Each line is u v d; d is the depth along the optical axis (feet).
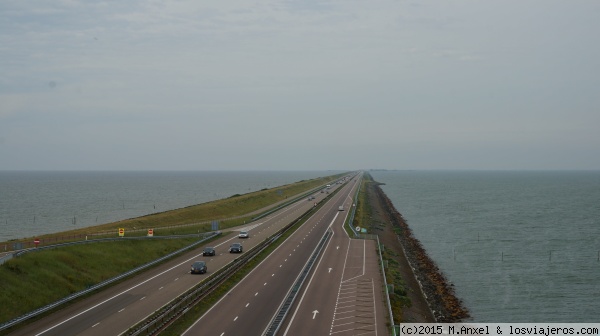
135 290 175.22
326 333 133.49
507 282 259.80
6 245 225.76
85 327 132.16
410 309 179.63
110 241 238.07
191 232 322.96
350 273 211.82
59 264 185.68
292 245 284.61
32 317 140.15
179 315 141.79
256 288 181.47
